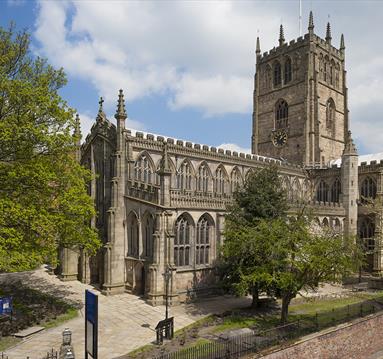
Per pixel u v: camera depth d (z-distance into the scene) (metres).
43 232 33.75
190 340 32.44
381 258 71.31
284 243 35.66
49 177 33.44
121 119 53.28
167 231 45.34
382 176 75.06
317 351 31.50
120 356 28.78
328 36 93.75
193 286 49.19
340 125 93.75
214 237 52.53
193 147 63.97
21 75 36.34
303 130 86.19
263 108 96.19
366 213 75.88
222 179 69.38
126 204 52.19
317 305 46.44
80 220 37.72
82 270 55.34
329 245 35.56
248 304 46.16
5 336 31.92
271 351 27.75
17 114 33.31
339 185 80.19
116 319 38.81
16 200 34.06
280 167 77.25
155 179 58.12
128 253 51.84
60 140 35.03
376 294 53.78
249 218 43.50
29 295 45.34
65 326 35.50
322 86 88.31
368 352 37.25
